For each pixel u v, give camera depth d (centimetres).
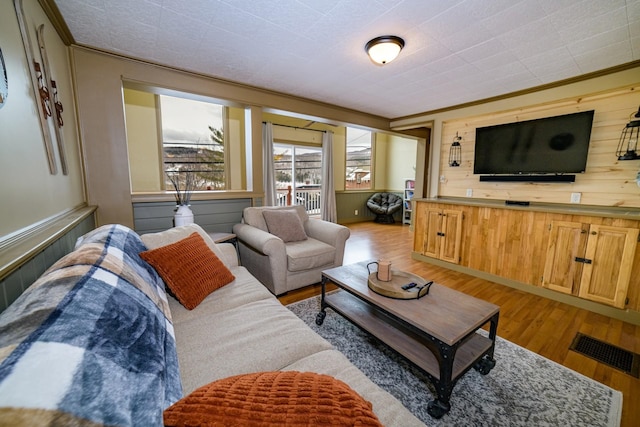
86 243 117
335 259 286
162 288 138
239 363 104
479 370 160
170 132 410
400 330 166
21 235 118
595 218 236
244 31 204
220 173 457
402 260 386
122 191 252
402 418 83
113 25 196
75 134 222
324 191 614
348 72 279
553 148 291
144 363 70
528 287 280
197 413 58
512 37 209
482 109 361
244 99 320
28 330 55
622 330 210
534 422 129
